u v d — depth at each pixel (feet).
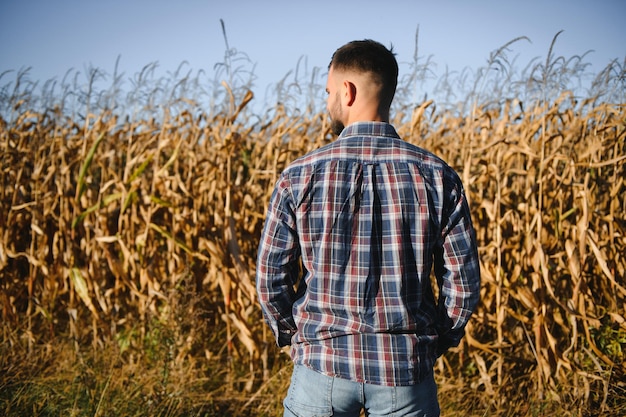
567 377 12.62
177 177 14.87
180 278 14.20
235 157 16.20
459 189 5.32
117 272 14.26
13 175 16.69
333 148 5.33
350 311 5.09
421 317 5.24
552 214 13.79
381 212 5.15
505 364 13.23
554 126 15.71
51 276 15.40
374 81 5.44
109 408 10.94
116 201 16.15
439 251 5.40
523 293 12.60
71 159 17.10
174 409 11.18
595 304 13.69
